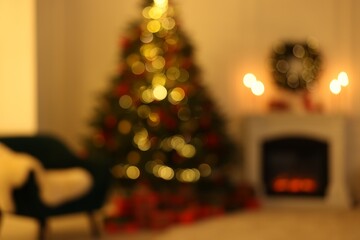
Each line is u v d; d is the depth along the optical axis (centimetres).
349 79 631
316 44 632
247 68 645
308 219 541
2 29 555
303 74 631
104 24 652
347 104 631
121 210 514
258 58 643
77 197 453
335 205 606
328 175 618
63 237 477
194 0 646
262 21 642
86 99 651
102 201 474
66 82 644
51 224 521
